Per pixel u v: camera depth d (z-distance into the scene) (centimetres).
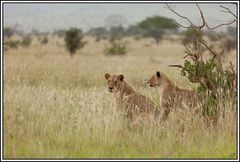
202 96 1394
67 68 2722
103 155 1134
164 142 1208
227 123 1267
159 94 1506
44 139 1238
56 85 2127
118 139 1225
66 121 1317
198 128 1266
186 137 1228
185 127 1259
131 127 1313
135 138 1222
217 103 1337
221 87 1358
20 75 2219
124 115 1366
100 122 1272
